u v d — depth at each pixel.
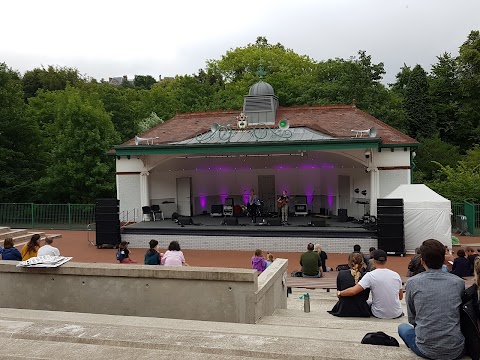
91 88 60.34
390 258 20.61
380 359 4.75
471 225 26.47
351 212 27.83
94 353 5.10
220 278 7.69
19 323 6.13
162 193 29.09
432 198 21.31
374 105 43.47
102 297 8.19
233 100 52.12
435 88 50.69
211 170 30.91
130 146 25.19
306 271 14.91
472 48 45.06
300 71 67.12
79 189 35.19
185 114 31.94
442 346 4.61
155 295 7.99
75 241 25.61
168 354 5.05
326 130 25.48
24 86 66.25
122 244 16.28
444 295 4.74
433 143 43.19
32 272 8.40
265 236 23.14
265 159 30.23
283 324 7.57
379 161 25.22
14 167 34.62
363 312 8.55
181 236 23.94
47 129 41.03
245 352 5.02
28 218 30.14
